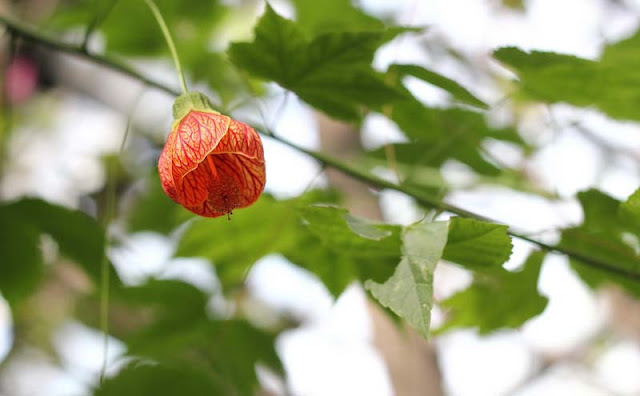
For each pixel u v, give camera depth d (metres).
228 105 0.81
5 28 0.69
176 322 0.74
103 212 1.08
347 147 0.86
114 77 0.99
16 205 0.69
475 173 0.76
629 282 0.69
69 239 0.70
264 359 0.76
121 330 0.89
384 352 0.92
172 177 0.60
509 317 0.72
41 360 1.14
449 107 0.74
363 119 0.66
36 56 1.02
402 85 0.66
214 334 0.75
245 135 0.60
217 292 0.74
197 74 0.83
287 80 0.63
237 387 0.76
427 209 0.68
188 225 0.70
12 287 0.71
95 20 0.68
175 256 0.71
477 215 0.67
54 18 0.78
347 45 0.62
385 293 0.57
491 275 0.70
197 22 0.82
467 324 0.73
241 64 0.63
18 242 0.70
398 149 0.75
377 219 0.84
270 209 0.68
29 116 1.13
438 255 0.56
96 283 0.72
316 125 0.87
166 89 0.68
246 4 0.87
